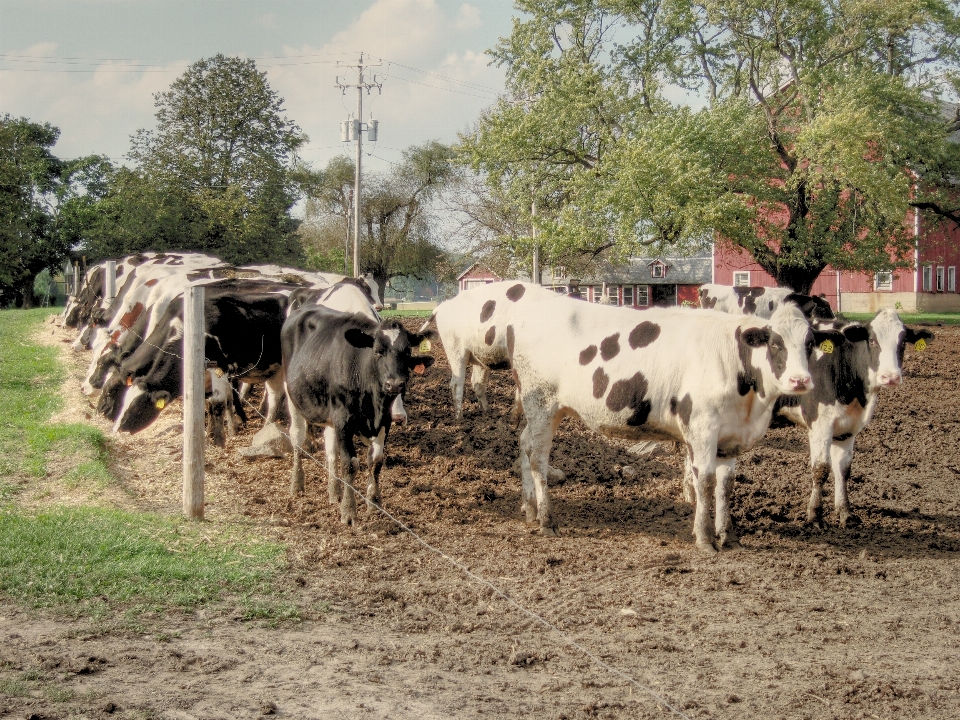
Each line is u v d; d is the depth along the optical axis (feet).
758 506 33.71
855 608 22.76
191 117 175.52
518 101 130.31
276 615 20.58
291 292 38.65
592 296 216.95
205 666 17.33
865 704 17.06
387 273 240.32
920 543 29.32
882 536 30.14
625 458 40.19
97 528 25.38
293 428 32.07
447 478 35.35
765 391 27.04
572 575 24.77
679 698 17.10
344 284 36.29
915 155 111.24
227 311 36.78
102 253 172.96
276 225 181.57
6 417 39.70
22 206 197.57
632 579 24.57
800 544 28.86
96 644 18.06
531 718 15.99
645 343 28.40
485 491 33.40
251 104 176.55
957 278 194.59
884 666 18.97
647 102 122.31
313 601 21.72
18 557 22.47
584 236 112.37
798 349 26.12
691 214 101.76
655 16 121.08
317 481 33.68
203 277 46.03
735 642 20.11
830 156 103.55
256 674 17.20
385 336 27.84
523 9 125.80
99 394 40.55
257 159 174.29
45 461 32.53
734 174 111.55
